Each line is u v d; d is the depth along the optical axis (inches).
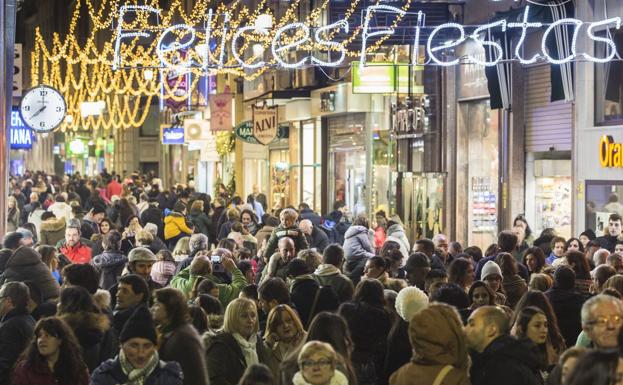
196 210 1422.2
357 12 1535.4
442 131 1542.8
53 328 442.9
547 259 938.7
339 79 1659.7
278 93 1918.1
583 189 1220.5
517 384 413.1
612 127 1180.5
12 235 821.9
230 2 2482.8
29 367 442.6
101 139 4736.7
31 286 560.1
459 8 1503.4
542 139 1314.0
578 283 682.2
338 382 397.1
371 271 687.1
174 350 445.1
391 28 1274.6
